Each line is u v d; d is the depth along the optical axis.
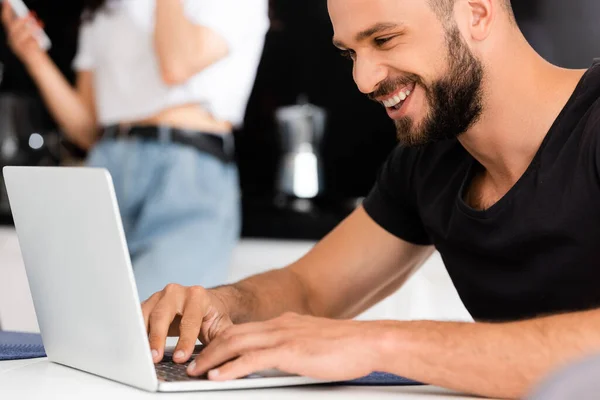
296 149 3.67
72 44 3.95
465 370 0.99
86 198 1.00
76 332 1.13
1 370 1.17
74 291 1.09
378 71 1.28
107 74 2.82
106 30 2.82
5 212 3.61
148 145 2.77
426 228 1.58
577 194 1.26
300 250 3.33
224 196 2.82
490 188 1.43
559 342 0.97
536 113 1.33
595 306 1.32
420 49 1.27
